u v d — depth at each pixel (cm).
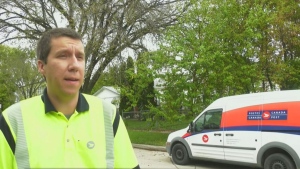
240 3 1391
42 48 169
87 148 161
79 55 171
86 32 1762
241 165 866
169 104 1351
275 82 1399
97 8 1764
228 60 1316
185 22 1370
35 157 155
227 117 878
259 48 1384
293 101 748
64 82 164
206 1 1341
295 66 1451
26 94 3672
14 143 161
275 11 1398
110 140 171
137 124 2328
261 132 792
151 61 1396
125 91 1485
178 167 956
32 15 1997
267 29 1335
